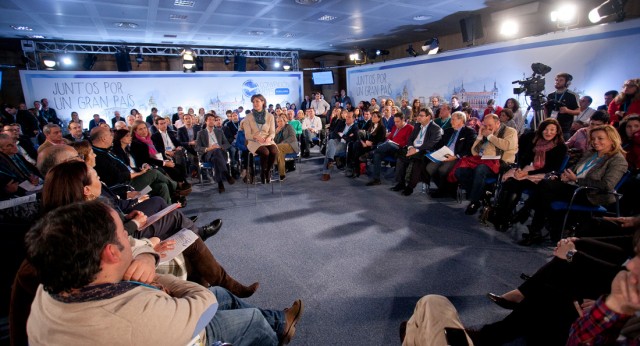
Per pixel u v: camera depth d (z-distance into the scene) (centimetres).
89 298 79
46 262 76
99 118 925
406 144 498
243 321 132
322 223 369
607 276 147
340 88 1495
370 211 402
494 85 745
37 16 663
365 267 269
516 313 150
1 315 179
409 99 956
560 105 529
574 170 299
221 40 975
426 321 129
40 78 916
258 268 274
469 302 218
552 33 637
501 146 368
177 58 1184
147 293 87
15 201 228
